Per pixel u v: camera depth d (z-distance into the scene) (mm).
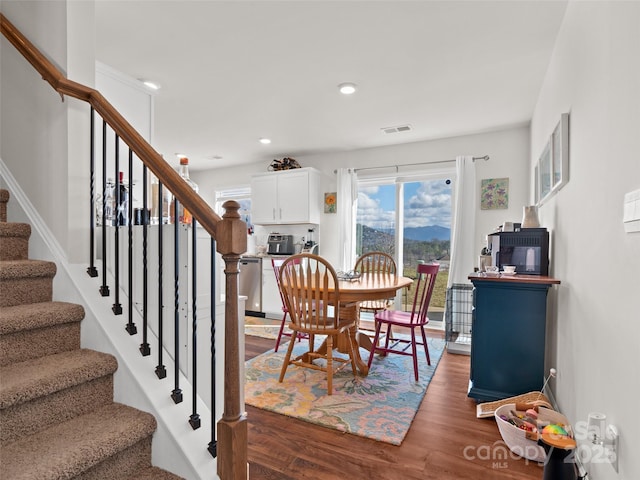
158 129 4059
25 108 1782
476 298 2320
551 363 2359
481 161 4141
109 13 1976
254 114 3553
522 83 2834
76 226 1656
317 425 2035
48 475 987
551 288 2385
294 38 2242
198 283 1663
